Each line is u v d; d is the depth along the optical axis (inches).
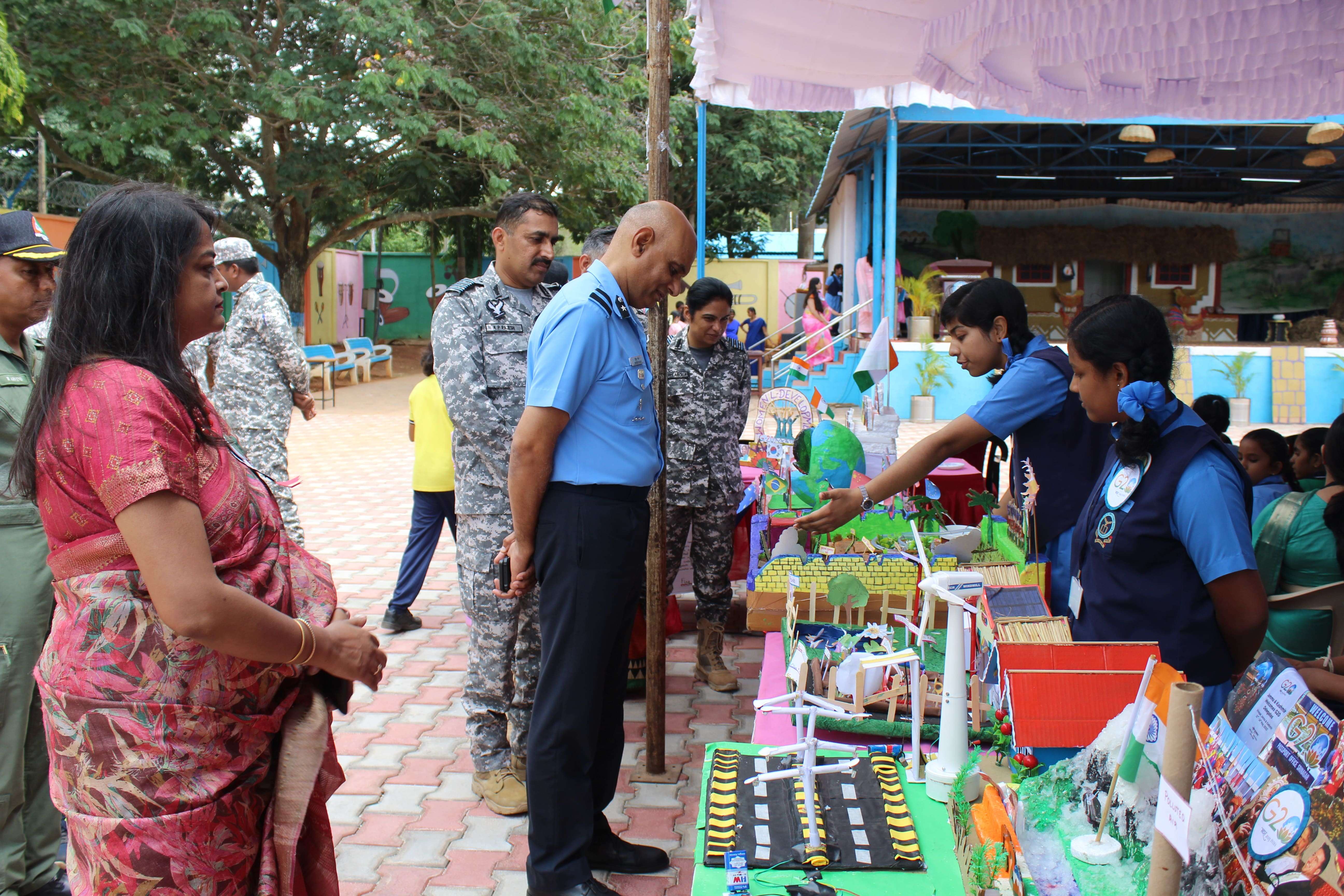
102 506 60.1
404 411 599.8
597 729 98.2
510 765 132.7
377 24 569.6
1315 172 761.0
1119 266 877.8
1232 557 77.4
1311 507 116.5
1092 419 86.6
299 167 636.7
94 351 60.9
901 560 116.0
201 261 64.4
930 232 863.7
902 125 558.3
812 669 100.0
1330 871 46.9
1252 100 191.9
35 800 104.7
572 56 646.5
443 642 194.7
